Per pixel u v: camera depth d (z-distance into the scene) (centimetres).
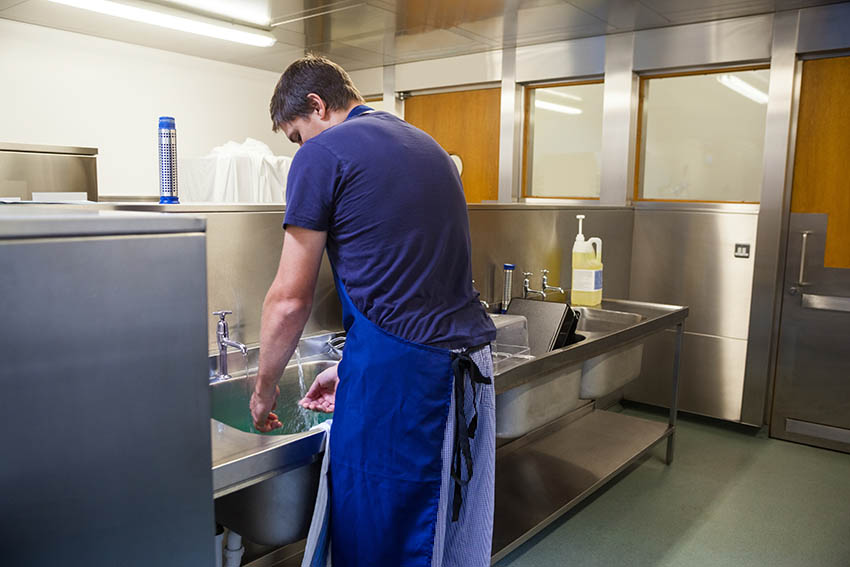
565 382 214
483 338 132
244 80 462
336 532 128
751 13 314
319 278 194
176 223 72
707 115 346
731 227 337
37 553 65
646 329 246
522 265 270
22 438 62
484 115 424
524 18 329
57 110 367
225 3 314
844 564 213
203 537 80
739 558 217
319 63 133
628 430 294
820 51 304
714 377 349
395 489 123
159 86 412
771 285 326
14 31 345
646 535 231
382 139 121
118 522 71
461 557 140
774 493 265
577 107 388
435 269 123
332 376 146
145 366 71
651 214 364
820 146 313
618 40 359
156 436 73
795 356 327
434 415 122
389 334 121
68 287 64
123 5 313
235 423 165
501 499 229
